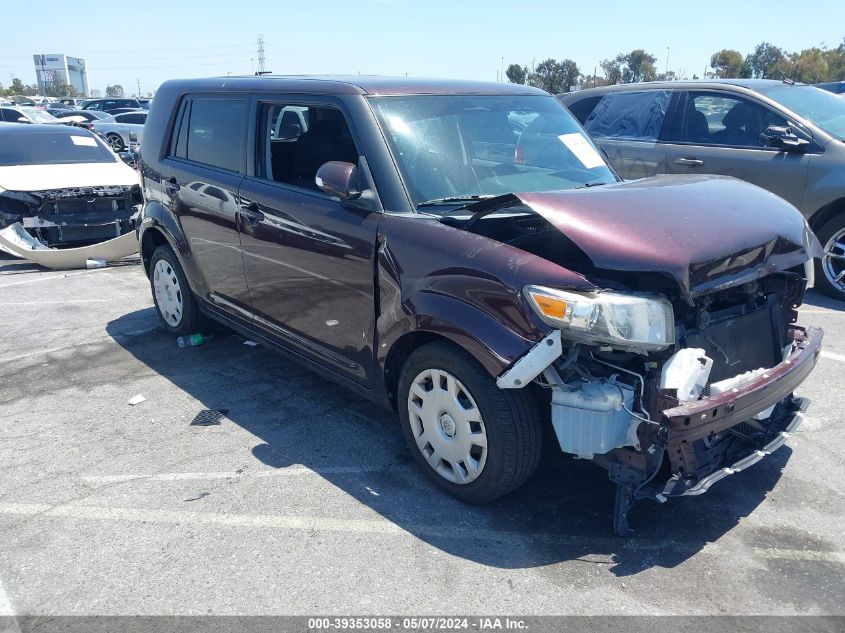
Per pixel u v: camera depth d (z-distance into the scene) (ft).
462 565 9.71
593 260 9.30
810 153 20.76
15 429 13.87
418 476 12.01
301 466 12.39
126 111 103.86
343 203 12.09
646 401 9.33
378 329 11.51
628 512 10.84
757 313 11.21
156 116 17.75
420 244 10.72
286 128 14.58
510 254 9.89
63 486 11.79
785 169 21.08
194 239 16.15
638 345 9.09
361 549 10.07
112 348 18.31
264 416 14.35
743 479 11.77
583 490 11.46
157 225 17.43
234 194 14.48
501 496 10.82
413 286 10.69
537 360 9.17
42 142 30.58
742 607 8.87
